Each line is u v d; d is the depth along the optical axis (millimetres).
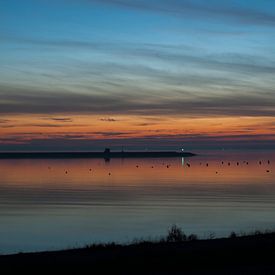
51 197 76500
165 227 41188
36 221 46938
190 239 22328
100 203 66000
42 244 31500
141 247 16984
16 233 38094
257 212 52406
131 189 91312
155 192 83625
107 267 12875
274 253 14742
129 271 12367
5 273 12203
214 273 11906
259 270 12250
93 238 34688
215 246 16484
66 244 31172
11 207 61688
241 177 128875
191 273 11945
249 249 15430
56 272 12336
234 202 64500
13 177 138625
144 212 54500
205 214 51281
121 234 37031
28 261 14047
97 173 158625
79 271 12453
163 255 14578
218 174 146250
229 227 39906
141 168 198000
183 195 76812
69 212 55688
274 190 85000
